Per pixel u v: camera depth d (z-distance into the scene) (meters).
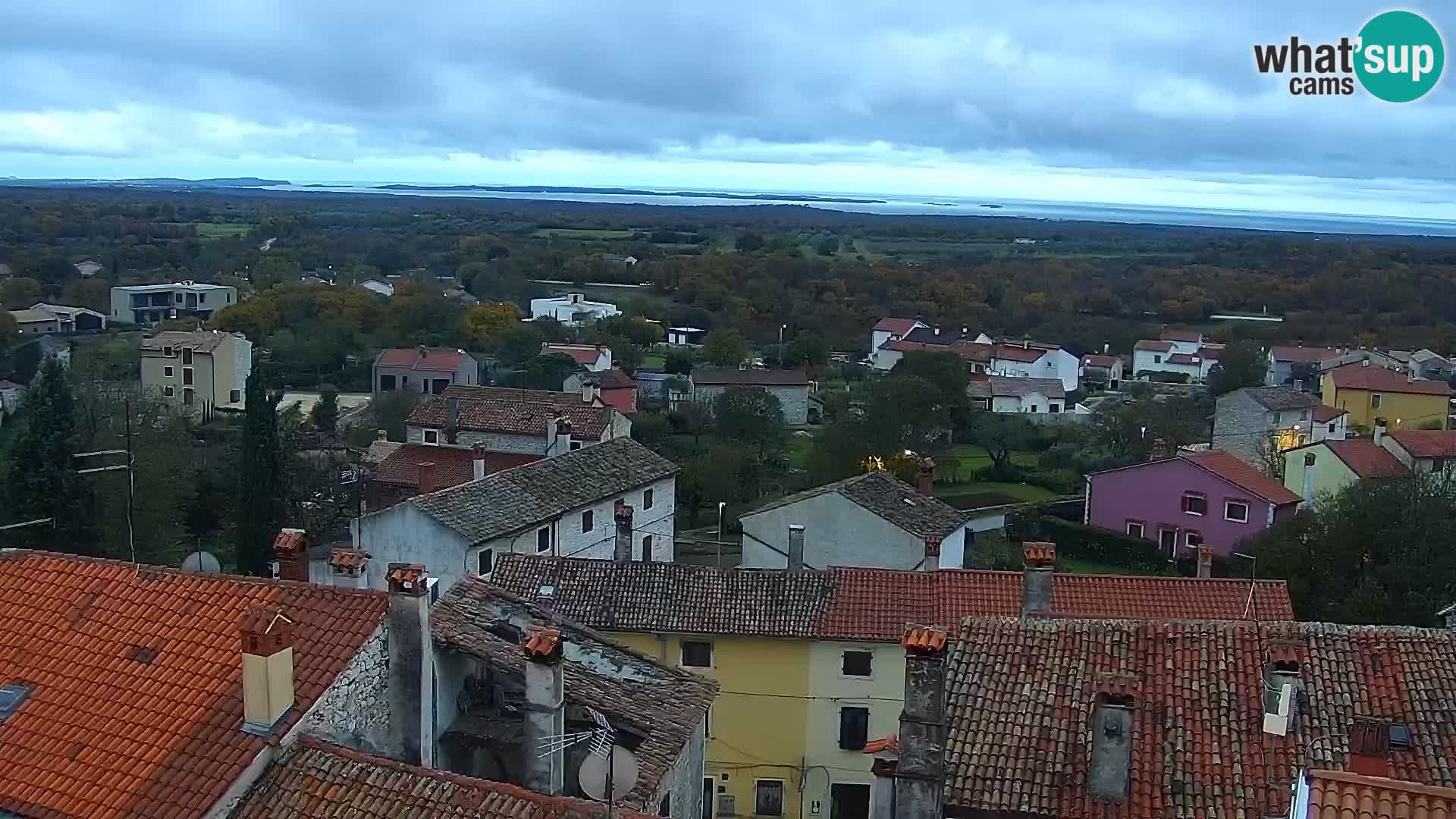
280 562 22.55
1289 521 59.06
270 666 17.34
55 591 20.69
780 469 84.81
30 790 17.02
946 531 47.88
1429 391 100.19
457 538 44.84
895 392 86.88
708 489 73.69
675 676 24.67
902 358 111.56
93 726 17.92
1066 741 20.89
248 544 58.34
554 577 37.97
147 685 18.50
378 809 16.52
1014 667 22.58
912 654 19.88
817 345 128.12
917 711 19.88
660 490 58.66
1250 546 59.41
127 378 104.75
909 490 50.72
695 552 65.25
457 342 122.44
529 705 19.12
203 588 20.25
